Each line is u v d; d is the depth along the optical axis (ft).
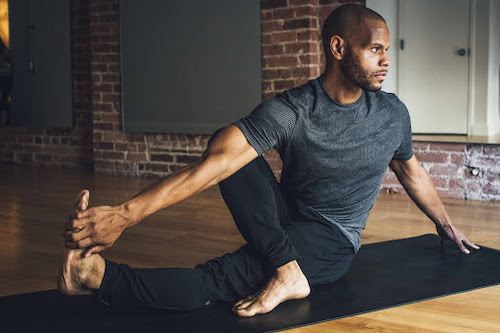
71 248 6.63
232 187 7.41
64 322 7.13
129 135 20.17
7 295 8.21
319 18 16.98
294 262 7.57
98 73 20.56
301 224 7.93
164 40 19.22
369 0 17.87
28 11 22.34
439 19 18.58
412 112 19.29
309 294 8.04
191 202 15.11
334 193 7.89
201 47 18.61
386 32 7.30
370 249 10.36
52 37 22.00
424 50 18.86
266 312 7.32
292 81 17.22
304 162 7.62
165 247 10.94
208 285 7.39
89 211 6.49
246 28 17.80
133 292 6.99
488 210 13.89
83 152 21.95
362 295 8.02
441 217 9.77
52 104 22.35
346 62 7.28
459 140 15.61
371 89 7.34
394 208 14.17
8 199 15.94
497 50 18.61
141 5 19.52
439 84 18.79
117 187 17.89
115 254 10.50
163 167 19.66
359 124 7.53
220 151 6.99
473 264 9.42
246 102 18.03
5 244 11.28
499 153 14.75
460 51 18.38
